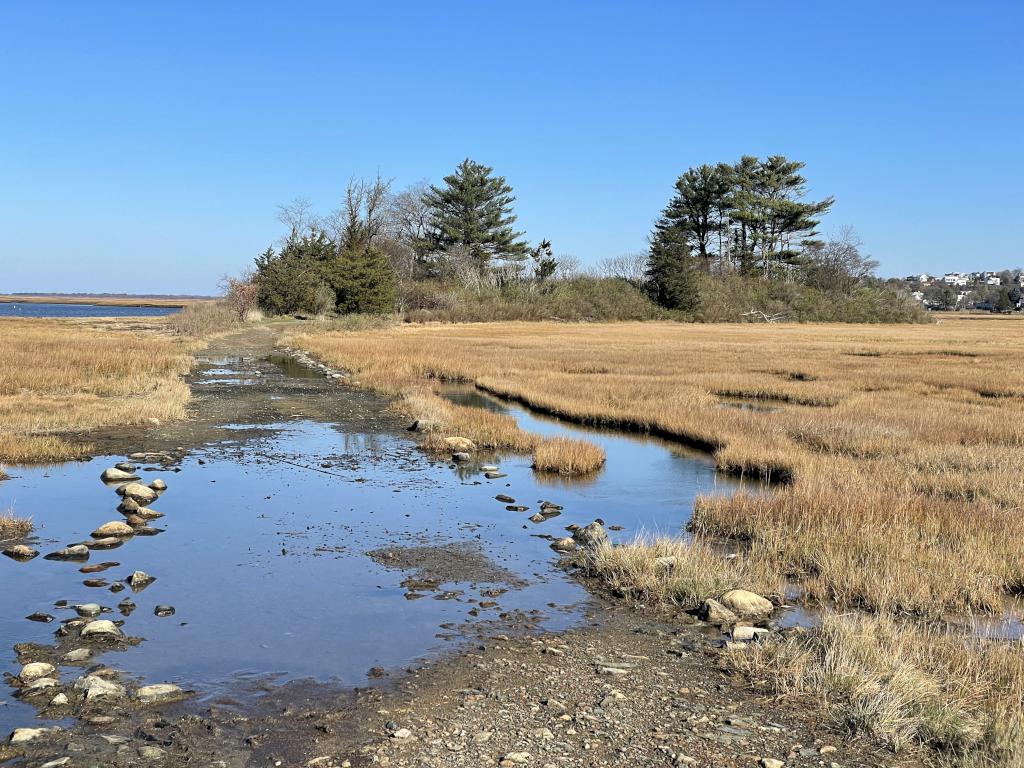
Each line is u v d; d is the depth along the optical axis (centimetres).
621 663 612
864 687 540
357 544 925
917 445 1493
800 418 1780
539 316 7806
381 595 759
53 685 548
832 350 4156
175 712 519
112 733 487
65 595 738
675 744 485
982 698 533
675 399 2142
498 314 7588
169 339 4216
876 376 2822
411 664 604
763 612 732
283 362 3431
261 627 673
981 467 1305
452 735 493
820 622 708
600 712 527
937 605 743
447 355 3481
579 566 862
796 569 850
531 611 729
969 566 809
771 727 509
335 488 1209
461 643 648
